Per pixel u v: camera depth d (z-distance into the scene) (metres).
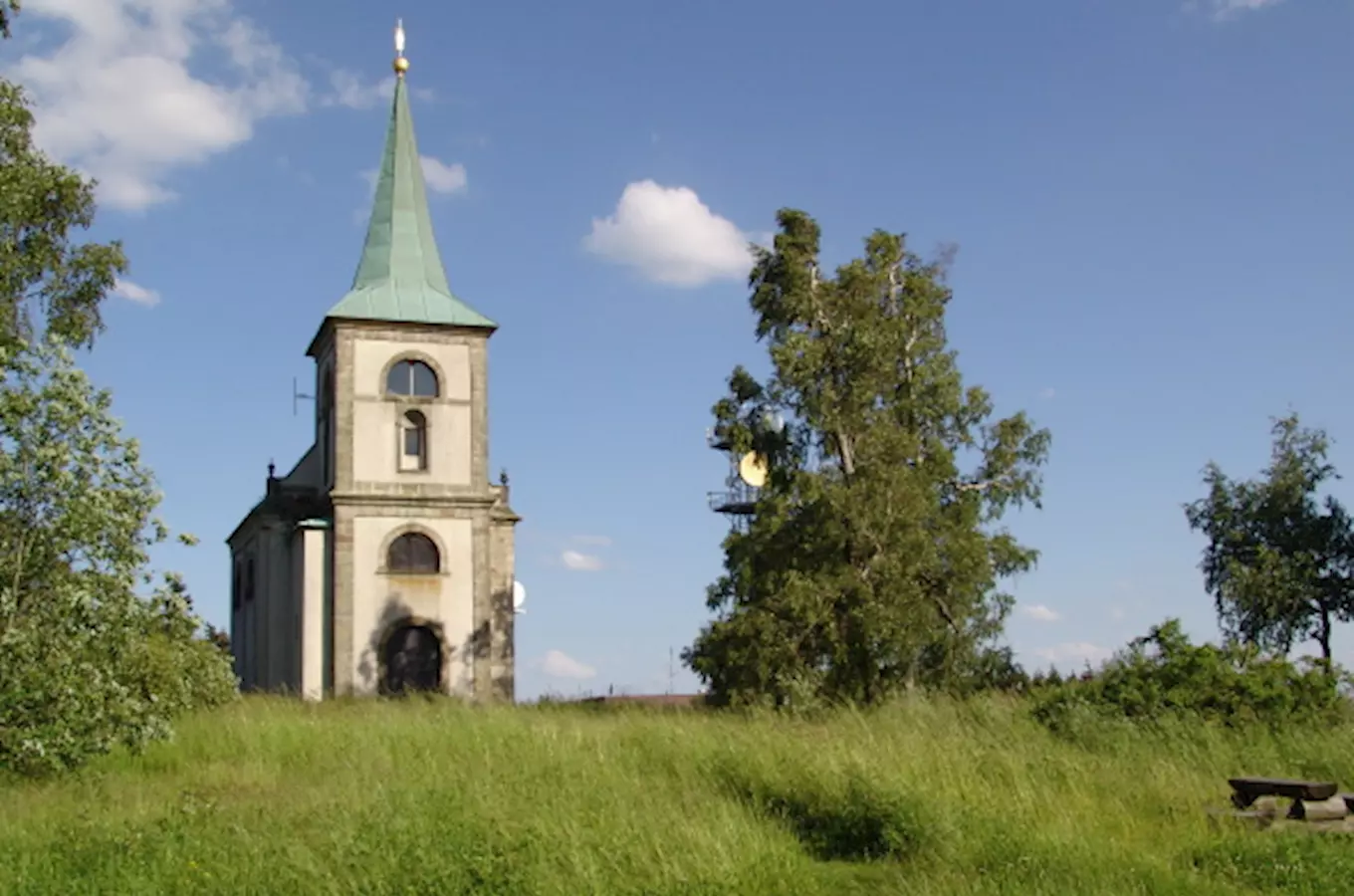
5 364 18.44
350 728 22.78
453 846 11.78
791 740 17.86
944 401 41.59
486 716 25.53
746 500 45.62
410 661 43.44
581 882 10.92
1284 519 50.28
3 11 26.59
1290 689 21.45
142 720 18.81
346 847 11.88
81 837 12.94
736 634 35.59
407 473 44.25
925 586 37.91
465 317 45.62
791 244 41.34
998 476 41.97
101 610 18.19
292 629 45.19
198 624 19.36
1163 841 12.71
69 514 18.02
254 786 17.44
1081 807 14.01
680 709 31.94
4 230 28.12
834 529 36.31
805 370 39.62
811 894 11.12
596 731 21.45
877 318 40.97
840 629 35.88
